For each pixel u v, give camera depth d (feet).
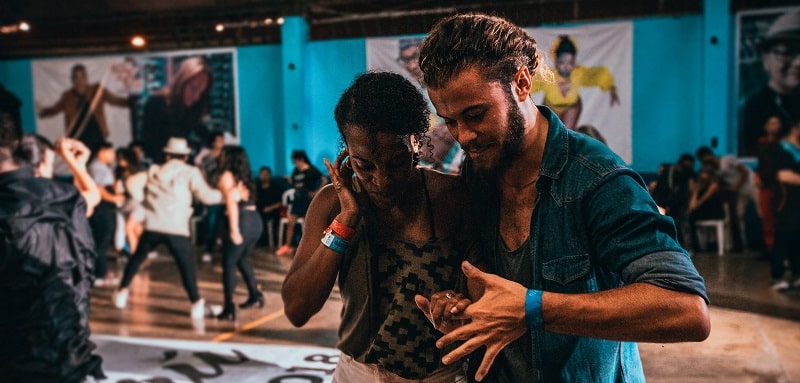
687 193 23.21
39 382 6.43
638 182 3.71
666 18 28.02
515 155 3.97
